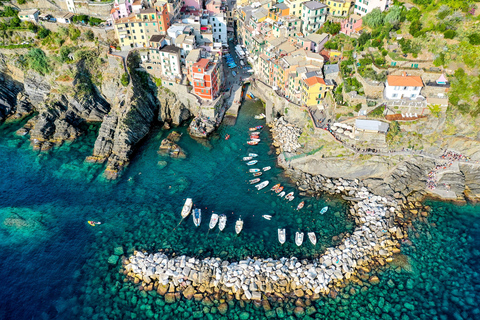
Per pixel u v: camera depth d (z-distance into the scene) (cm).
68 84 14300
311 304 9012
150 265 9775
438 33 12356
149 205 11494
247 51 17250
